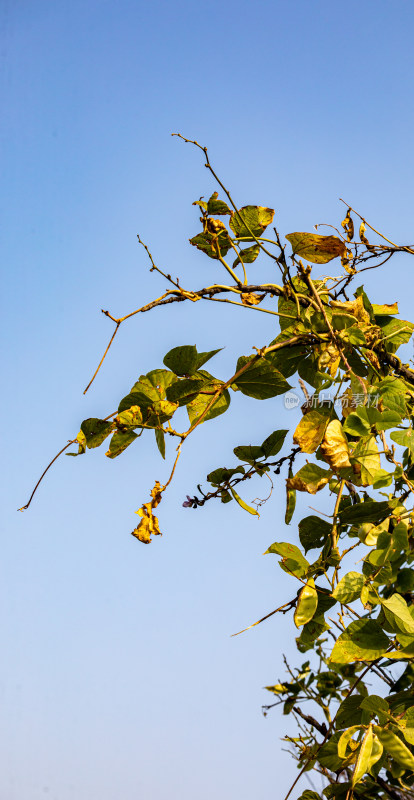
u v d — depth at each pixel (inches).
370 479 50.8
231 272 54.6
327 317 57.6
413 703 47.8
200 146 54.6
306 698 85.1
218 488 61.9
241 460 61.7
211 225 56.0
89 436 49.5
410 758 40.7
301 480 50.8
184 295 48.6
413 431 51.8
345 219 64.2
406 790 58.1
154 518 47.9
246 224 55.7
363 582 45.9
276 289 54.7
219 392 52.6
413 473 53.9
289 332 62.5
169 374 50.9
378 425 50.5
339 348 55.5
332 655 44.2
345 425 51.1
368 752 41.1
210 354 53.6
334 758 49.9
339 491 52.4
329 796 53.9
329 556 52.0
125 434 49.9
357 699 50.3
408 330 62.9
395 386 55.6
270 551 50.0
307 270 55.2
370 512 51.4
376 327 59.1
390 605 46.2
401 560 50.5
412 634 45.1
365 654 44.4
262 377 54.2
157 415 49.4
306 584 48.4
